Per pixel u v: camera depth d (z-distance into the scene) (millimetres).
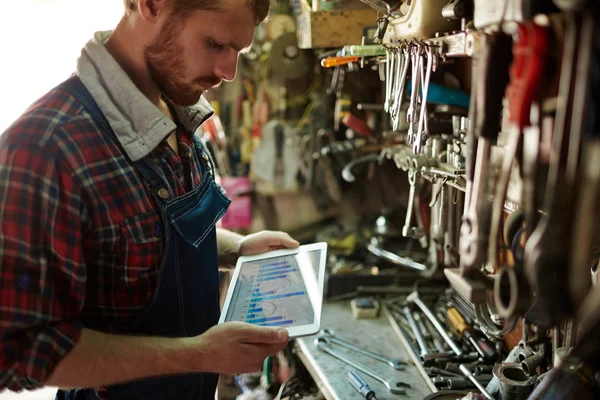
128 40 1021
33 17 2621
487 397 1059
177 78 995
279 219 2828
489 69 729
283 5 2523
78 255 930
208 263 1212
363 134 1924
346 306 1832
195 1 898
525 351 1151
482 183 777
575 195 633
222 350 952
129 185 1001
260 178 2723
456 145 1161
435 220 1455
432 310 1698
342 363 1451
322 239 2312
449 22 1038
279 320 1070
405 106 1409
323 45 1595
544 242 657
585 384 782
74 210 923
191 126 1216
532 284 699
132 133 1006
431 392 1298
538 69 639
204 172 1264
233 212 2705
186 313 1143
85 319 1045
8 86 2656
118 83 1008
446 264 1393
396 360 1449
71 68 2699
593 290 762
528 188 712
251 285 1229
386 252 2064
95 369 908
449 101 1111
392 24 1196
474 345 1442
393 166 2150
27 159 896
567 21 621
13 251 869
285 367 1755
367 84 1947
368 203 2430
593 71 580
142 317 1070
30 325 880
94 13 2660
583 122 591
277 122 2664
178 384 1175
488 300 893
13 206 877
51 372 891
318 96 2535
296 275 1232
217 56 975
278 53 2422
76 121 959
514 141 708
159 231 1054
